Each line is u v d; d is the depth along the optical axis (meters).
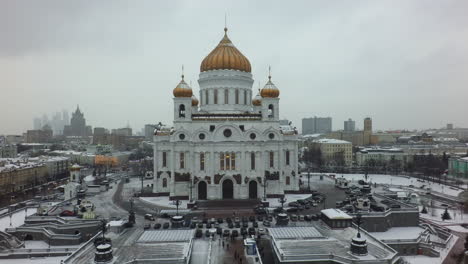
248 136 117.38
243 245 73.00
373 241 73.06
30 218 91.62
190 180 113.81
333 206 106.50
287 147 125.50
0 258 76.44
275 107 121.50
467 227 100.00
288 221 88.19
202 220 92.06
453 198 136.75
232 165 116.94
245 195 116.38
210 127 119.06
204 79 129.75
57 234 84.50
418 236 86.06
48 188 167.62
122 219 91.94
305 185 146.25
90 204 99.06
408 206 99.75
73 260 64.19
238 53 132.00
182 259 62.22
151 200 115.94
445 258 77.62
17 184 164.00
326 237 75.00
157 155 122.62
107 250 62.56
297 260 63.62
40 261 74.88
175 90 120.06
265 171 119.75
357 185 141.00
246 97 132.00
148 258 63.47
